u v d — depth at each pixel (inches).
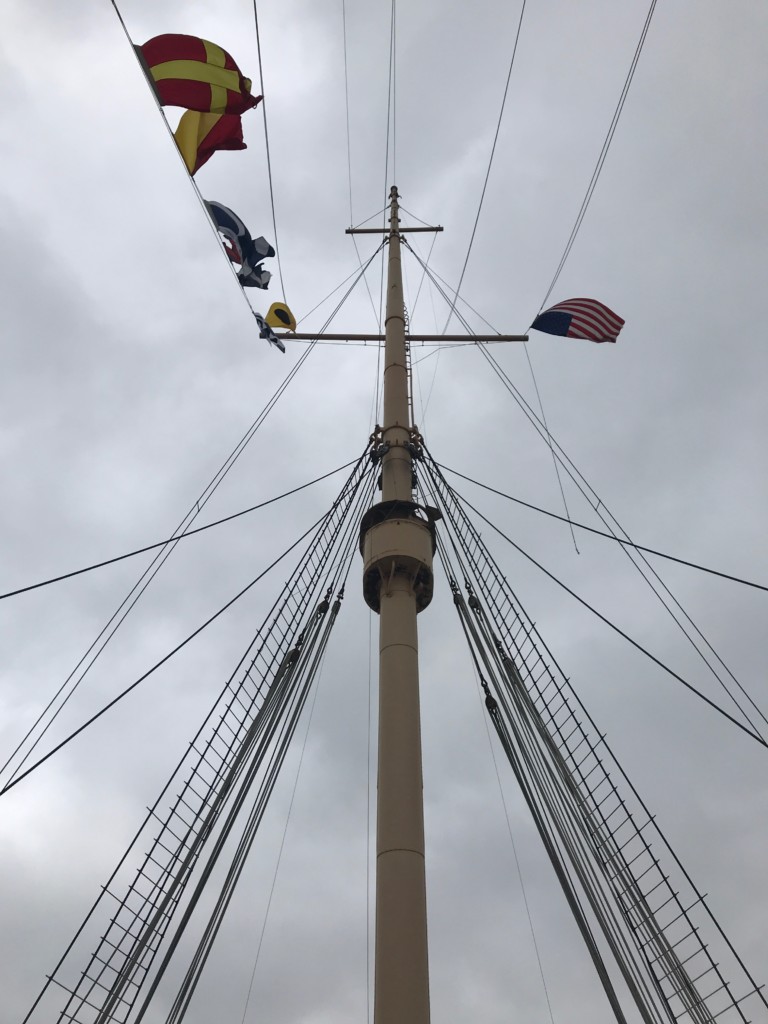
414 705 445.4
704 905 435.2
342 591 614.2
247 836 527.5
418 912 375.2
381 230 810.2
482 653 570.9
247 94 441.7
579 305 660.1
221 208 511.8
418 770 421.1
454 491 622.5
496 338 716.0
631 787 496.4
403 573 499.8
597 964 464.4
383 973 358.0
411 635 474.0
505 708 553.3
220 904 502.0
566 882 497.0
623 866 471.2
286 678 574.6
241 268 522.3
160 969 466.9
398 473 564.7
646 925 452.4
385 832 398.3
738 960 411.2
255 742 549.6
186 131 456.1
